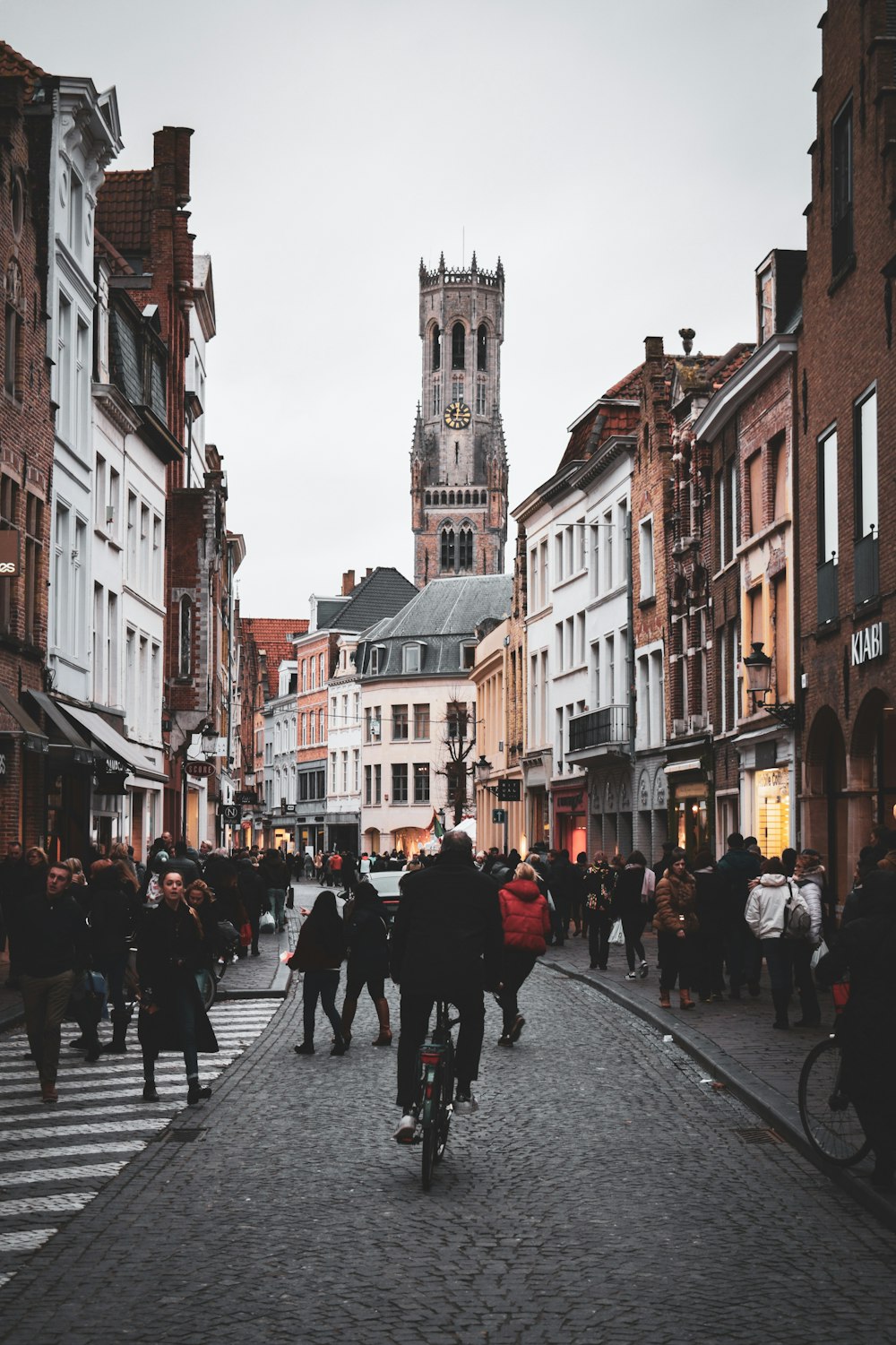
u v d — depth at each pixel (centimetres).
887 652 2352
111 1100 1394
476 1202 982
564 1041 1822
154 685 4472
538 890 1805
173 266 4772
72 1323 724
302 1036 1902
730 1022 1886
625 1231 904
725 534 3578
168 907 1384
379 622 11088
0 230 2788
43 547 3061
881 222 2398
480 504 17875
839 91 2639
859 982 1004
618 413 5156
